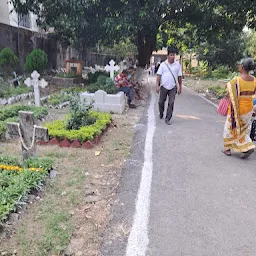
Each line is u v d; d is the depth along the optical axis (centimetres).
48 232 280
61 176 404
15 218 296
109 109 835
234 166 470
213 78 2356
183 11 1390
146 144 557
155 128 680
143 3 1212
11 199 311
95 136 543
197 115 890
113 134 614
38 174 370
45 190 360
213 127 725
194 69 3341
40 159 417
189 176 425
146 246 272
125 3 1215
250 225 310
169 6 1198
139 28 1233
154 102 1112
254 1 1194
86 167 438
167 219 315
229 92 476
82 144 523
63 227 289
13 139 557
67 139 528
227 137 508
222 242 281
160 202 349
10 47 1306
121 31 1198
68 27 1306
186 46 2139
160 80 730
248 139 491
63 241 269
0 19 1448
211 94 1542
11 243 265
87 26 1254
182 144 570
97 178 404
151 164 462
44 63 1305
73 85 1327
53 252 256
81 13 1199
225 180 417
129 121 743
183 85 2247
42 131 411
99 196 356
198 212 331
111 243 274
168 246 273
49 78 1412
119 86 946
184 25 1541
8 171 384
